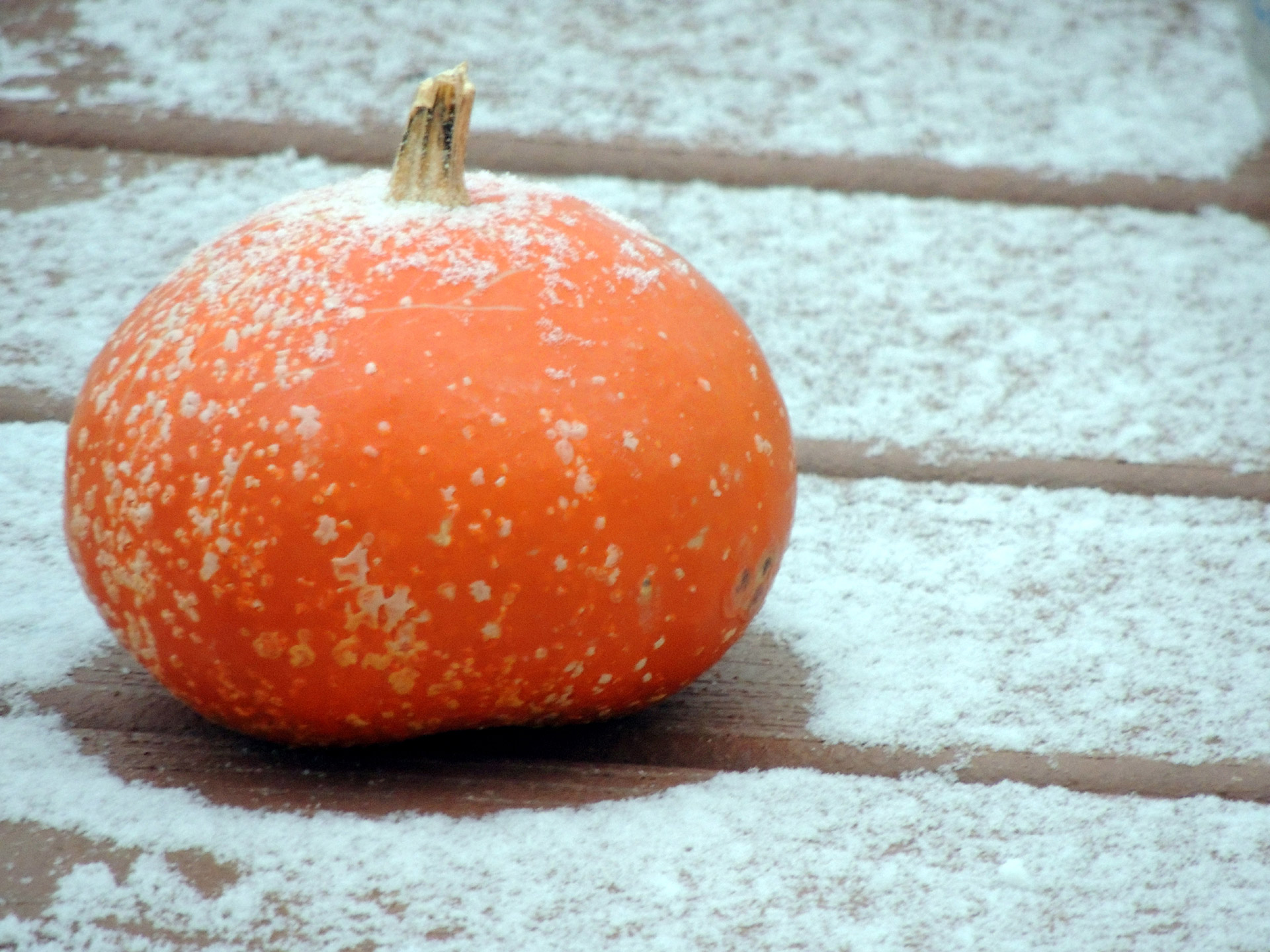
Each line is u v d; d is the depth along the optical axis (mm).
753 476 1152
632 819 1156
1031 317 1417
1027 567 1279
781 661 1224
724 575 1149
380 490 1112
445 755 1173
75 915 1118
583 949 1115
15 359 1345
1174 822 1169
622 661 1141
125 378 1138
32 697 1195
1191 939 1126
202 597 1122
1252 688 1221
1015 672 1225
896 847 1154
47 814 1147
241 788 1158
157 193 1459
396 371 1116
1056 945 1123
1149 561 1285
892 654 1231
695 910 1128
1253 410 1365
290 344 1122
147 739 1179
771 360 1382
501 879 1133
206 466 1118
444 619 1118
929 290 1437
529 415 1119
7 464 1298
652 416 1132
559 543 1119
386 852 1139
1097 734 1199
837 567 1275
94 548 1138
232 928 1116
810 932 1124
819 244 1488
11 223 1414
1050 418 1357
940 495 1319
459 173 1156
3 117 1525
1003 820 1166
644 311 1145
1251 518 1312
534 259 1140
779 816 1161
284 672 1126
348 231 1144
